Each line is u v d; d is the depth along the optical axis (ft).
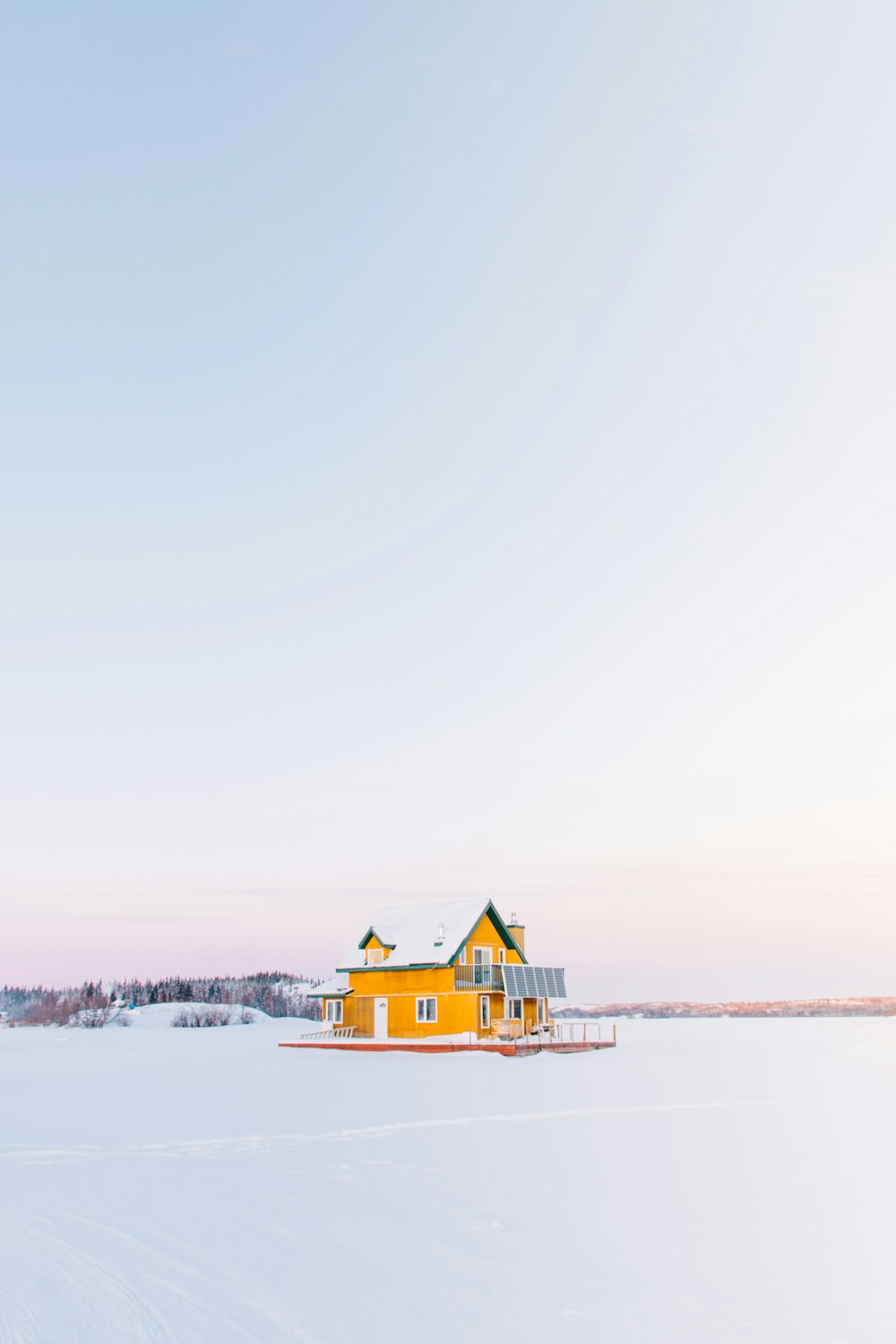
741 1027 275.59
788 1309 30.17
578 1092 89.35
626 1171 51.75
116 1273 32.42
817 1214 42.11
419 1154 56.90
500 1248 36.70
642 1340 27.63
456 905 163.84
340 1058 137.08
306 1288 31.45
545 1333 27.96
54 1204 42.75
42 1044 196.03
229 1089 93.71
